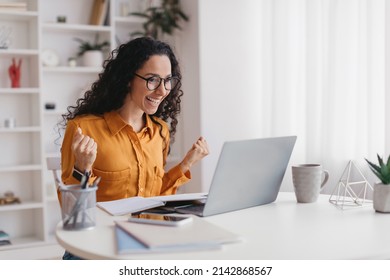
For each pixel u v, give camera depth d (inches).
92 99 69.6
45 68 137.4
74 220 43.4
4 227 144.6
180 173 70.4
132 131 66.4
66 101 150.3
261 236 41.6
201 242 37.3
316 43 128.0
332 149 122.6
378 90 111.9
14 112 144.0
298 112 134.9
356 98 117.9
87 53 145.9
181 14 148.3
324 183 61.2
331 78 122.4
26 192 146.7
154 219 44.1
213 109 145.3
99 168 64.6
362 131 116.3
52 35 147.8
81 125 65.1
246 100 149.9
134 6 157.9
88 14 152.4
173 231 40.6
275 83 138.2
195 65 146.1
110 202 56.0
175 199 55.6
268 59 143.8
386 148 108.3
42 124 136.5
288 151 56.9
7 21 142.0
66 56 149.8
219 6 145.4
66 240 40.4
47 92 147.9
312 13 128.1
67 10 149.7
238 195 52.4
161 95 65.6
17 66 142.9
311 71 128.7
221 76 146.3
